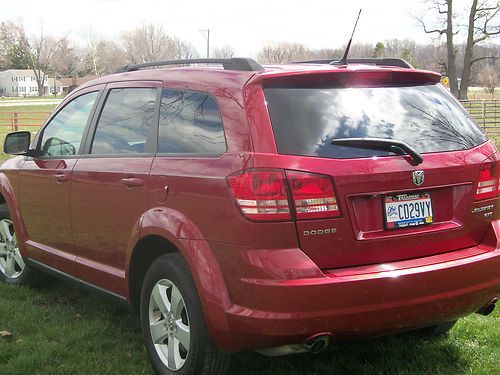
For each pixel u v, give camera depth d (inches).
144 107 153.7
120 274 151.8
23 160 198.1
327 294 112.5
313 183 115.3
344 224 117.3
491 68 2250.2
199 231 125.3
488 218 136.8
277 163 115.2
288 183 114.4
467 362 147.1
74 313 181.9
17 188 197.5
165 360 137.9
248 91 124.9
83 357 150.6
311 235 115.2
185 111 139.9
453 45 1590.8
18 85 4955.7
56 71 4672.7
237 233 116.9
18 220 197.2
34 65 4758.9
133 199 144.6
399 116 131.6
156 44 3533.5
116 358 150.4
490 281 131.3
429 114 135.8
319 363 145.7
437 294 122.6
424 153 128.0
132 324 173.8
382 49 2603.3
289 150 117.9
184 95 142.2
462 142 135.6
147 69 162.9
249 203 115.3
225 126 126.3
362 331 117.2
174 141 140.0
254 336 115.3
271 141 118.2
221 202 120.3
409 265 122.2
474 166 133.1
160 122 146.4
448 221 130.7
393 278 117.0
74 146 175.0
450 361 147.9
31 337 162.6
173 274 131.7
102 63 4399.6
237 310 116.8
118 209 150.1
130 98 160.2
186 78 144.2
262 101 122.8
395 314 118.5
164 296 137.5
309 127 121.6
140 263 148.7
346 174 117.3
